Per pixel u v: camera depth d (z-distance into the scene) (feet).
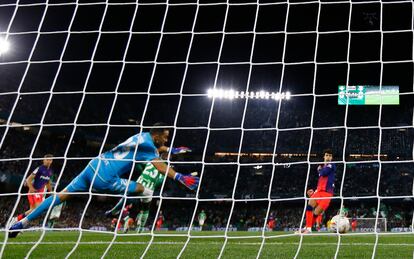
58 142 100.32
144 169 30.19
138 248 20.94
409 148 104.88
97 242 24.32
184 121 121.90
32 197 32.68
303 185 101.35
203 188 100.42
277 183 101.96
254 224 94.12
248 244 23.97
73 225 78.38
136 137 24.49
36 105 100.12
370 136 110.83
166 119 123.03
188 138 117.70
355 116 116.16
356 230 55.11
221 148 115.44
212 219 94.32
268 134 117.19
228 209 96.02
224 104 124.77
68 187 22.85
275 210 95.66
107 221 80.79
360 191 97.45
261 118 122.52
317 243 25.32
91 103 115.14
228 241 26.30
